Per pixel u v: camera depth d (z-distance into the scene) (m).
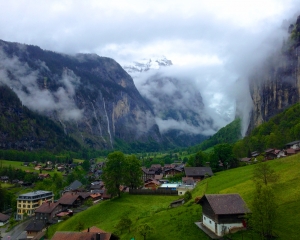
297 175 80.25
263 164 75.62
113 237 57.72
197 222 67.44
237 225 58.44
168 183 148.12
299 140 154.75
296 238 52.62
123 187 149.75
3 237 123.31
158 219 77.00
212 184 106.94
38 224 120.88
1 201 172.50
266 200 50.06
